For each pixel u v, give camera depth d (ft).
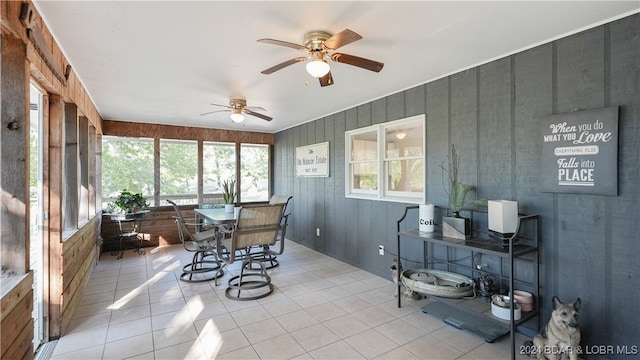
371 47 7.92
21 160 5.76
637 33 6.19
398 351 7.36
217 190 20.74
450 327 8.48
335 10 6.12
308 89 11.51
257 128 20.40
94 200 13.80
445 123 10.16
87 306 9.75
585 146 6.89
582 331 7.06
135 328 8.37
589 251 6.95
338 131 15.30
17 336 5.40
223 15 6.23
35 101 7.90
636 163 6.25
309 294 10.84
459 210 9.12
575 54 7.09
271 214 11.07
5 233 5.70
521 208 8.14
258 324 8.63
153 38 7.23
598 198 6.81
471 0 5.81
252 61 8.66
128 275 12.83
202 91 11.59
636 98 6.23
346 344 7.64
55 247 7.81
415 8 6.07
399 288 9.78
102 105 13.67
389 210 12.39
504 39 7.52
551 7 6.07
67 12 6.06
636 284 6.29
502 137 8.55
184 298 10.44
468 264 9.60
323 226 16.51
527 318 7.30
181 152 19.72
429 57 8.61
